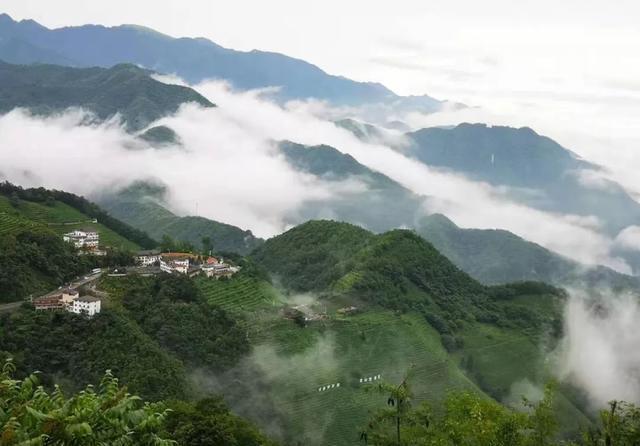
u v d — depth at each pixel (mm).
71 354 116875
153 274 162125
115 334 121750
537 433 53281
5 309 132250
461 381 166750
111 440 26125
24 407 25859
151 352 118250
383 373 157875
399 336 175875
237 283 190875
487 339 199125
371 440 60688
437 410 90688
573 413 171375
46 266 156750
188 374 127938
